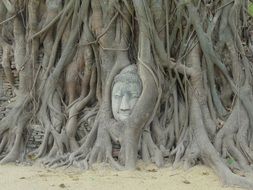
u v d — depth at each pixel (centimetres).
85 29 1025
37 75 1062
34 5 1047
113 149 962
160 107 1012
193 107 968
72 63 1056
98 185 797
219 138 941
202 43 978
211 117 980
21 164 986
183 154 942
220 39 1013
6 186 789
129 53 1024
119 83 971
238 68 1004
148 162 940
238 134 950
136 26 1013
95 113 1023
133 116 936
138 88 961
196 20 977
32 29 1058
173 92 1014
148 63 952
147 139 965
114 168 915
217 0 1023
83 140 1002
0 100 1104
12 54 1097
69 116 1020
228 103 1012
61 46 1069
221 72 1009
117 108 962
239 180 806
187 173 880
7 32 1116
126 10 998
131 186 794
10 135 1030
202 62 999
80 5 1023
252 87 1023
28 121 1049
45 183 808
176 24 1001
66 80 1058
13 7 1072
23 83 1066
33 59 1065
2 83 1117
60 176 865
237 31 1029
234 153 924
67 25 1050
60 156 969
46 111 1042
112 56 1013
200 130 943
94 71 1034
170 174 877
